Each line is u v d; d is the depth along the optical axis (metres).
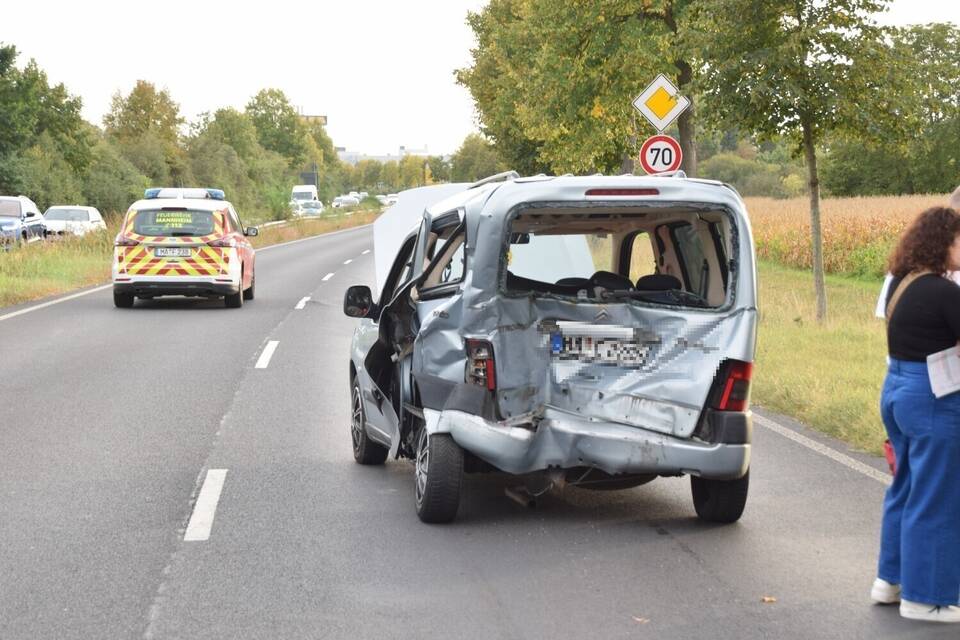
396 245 13.50
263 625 4.94
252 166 114.94
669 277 7.08
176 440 9.33
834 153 90.94
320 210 93.50
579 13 28.75
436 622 4.97
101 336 16.84
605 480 6.79
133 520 6.79
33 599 5.30
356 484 7.80
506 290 6.55
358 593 5.39
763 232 36.97
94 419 10.25
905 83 16.02
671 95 17.08
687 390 6.49
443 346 6.67
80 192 72.00
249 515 6.92
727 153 150.88
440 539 6.38
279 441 9.34
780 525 6.71
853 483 7.80
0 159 64.44
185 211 21.14
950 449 4.96
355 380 8.66
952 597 4.99
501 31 45.34
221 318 19.69
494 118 53.09
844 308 20.03
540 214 7.22
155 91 104.19
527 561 5.93
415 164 178.38
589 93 29.83
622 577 5.65
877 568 5.75
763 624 4.94
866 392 10.72
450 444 6.58
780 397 11.12
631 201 6.45
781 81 16.00
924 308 5.00
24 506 7.12
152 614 5.09
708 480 6.72
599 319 6.57
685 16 26.69
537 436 6.44
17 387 12.07
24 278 26.95
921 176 86.44
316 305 22.44
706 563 5.90
